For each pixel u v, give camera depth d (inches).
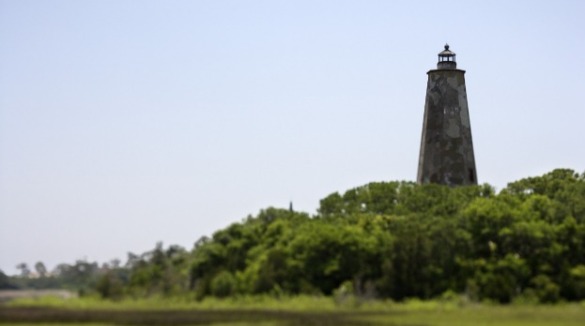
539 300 5108.3
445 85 7135.8
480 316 4471.0
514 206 6063.0
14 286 6688.0
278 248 5585.6
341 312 4650.6
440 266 5398.6
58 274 6707.7
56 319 4315.9
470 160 7116.1
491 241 5620.1
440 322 4227.4
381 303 5022.1
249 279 5442.9
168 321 4254.4
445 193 6555.1
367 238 5629.9
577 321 4281.5
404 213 6338.6
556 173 7180.1
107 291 5403.5
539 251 5492.1
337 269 5398.6
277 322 4224.9
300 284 5359.3
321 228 5634.8
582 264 5511.8
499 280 5177.2
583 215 6023.6
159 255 5984.3
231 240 5944.9
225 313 4594.0
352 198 6756.9
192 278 5664.4
